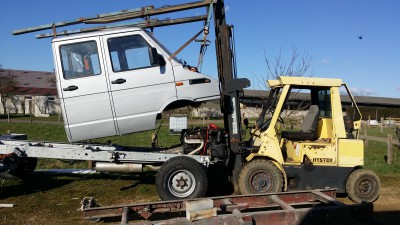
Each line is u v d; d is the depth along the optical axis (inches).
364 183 280.7
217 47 300.5
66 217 243.4
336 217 206.5
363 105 2222.0
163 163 278.8
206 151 286.5
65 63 266.7
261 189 269.6
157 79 270.4
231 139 289.3
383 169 425.4
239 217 190.7
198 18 295.7
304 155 280.1
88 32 284.5
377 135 1002.1
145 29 284.5
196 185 259.8
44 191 311.9
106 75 267.0
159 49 274.5
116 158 279.3
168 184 259.3
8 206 264.8
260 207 229.3
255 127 313.6
